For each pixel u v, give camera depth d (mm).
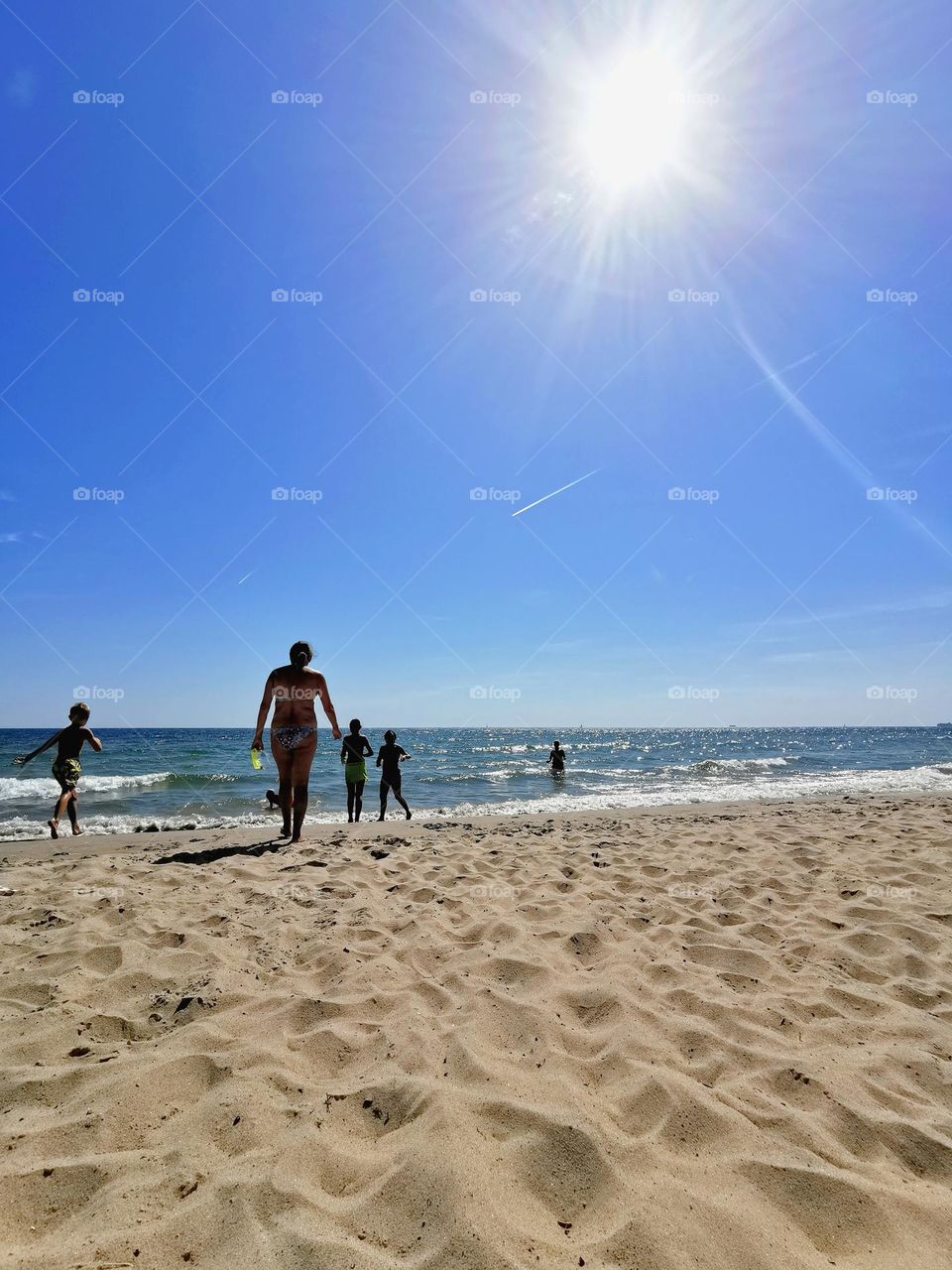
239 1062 2176
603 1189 1604
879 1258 1444
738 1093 2076
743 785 17516
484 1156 1678
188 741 51844
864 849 6203
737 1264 1392
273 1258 1369
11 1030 2428
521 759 32125
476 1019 2492
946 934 3705
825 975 3121
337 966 3082
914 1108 2039
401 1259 1383
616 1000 2686
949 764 24828
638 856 5898
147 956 3135
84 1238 1411
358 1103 1970
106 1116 1873
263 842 6484
